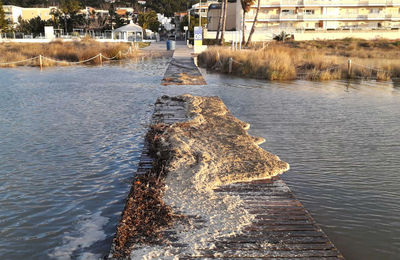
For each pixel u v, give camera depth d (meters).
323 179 7.00
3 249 4.75
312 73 22.17
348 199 6.20
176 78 21.17
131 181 6.84
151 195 5.88
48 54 34.09
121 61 33.59
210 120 11.07
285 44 46.19
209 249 4.43
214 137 9.23
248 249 4.45
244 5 44.84
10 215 5.61
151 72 24.84
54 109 12.88
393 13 57.94
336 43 46.69
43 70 26.14
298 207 5.63
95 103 13.98
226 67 25.38
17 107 13.18
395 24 57.56
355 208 5.89
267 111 12.87
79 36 59.66
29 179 6.93
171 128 9.96
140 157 8.03
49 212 5.71
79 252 4.67
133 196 5.87
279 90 17.56
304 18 57.69
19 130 10.17
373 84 19.92
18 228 5.25
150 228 4.89
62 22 67.81
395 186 6.74
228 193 6.04
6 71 25.28
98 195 6.28
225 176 6.69
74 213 5.68
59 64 30.59
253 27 45.78
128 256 4.29
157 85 18.84
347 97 15.84
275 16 58.06
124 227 4.93
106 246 4.79
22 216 5.59
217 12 66.38
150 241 4.60
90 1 116.06
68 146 8.82
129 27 57.50
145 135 9.68
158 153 8.02
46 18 91.06
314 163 7.86
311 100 15.03
